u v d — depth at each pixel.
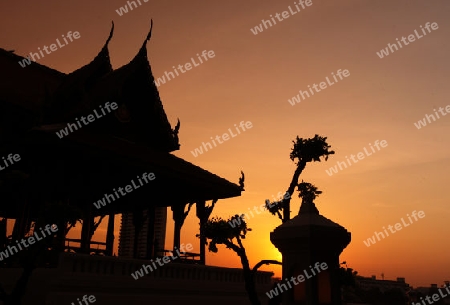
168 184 23.22
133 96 22.22
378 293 57.41
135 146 19.94
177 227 24.48
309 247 6.62
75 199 17.98
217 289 19.42
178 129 24.12
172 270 17.77
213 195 24.09
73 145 16.91
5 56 24.81
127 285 15.34
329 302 6.59
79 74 21.77
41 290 13.34
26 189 16.58
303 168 17.28
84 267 14.28
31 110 20.41
